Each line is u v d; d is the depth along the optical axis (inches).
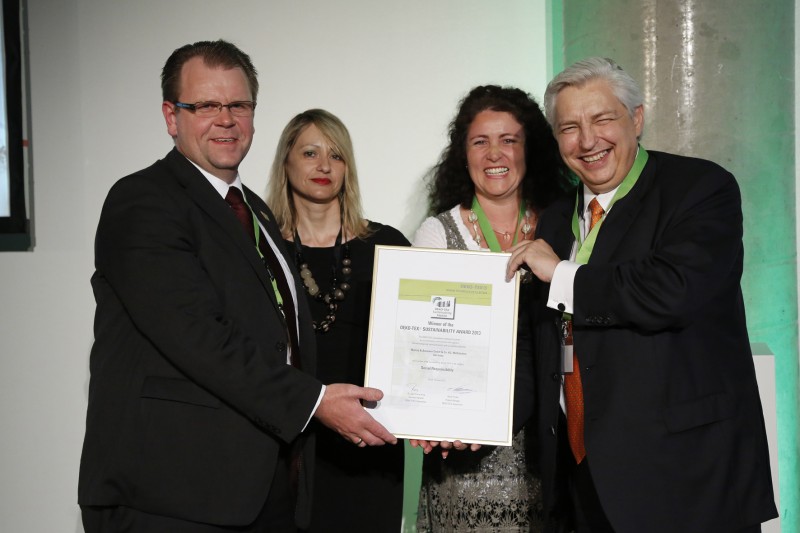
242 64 91.0
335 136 116.6
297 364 89.9
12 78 154.1
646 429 80.6
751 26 129.0
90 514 82.3
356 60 157.0
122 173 159.8
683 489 79.7
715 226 81.3
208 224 85.0
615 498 80.4
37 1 158.6
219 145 88.0
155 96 159.6
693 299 78.9
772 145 131.5
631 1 129.4
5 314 160.4
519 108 111.9
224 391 79.8
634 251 84.2
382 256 95.0
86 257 159.3
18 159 154.3
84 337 159.5
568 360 89.0
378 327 94.1
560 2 151.7
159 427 80.0
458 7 154.7
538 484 106.3
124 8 158.9
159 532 79.7
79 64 159.3
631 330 82.7
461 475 107.6
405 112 156.4
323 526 108.5
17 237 160.2
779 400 134.0
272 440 83.4
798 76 142.9
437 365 93.3
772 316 132.5
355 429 87.7
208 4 158.6
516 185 111.3
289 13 157.6
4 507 160.9
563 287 85.3
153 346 82.3
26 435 160.4
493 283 93.7
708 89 127.5
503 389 92.5
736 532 80.3
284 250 98.0
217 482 80.4
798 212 144.3
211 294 81.8
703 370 82.0
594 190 90.7
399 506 111.2
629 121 87.7
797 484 136.2
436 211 119.1
